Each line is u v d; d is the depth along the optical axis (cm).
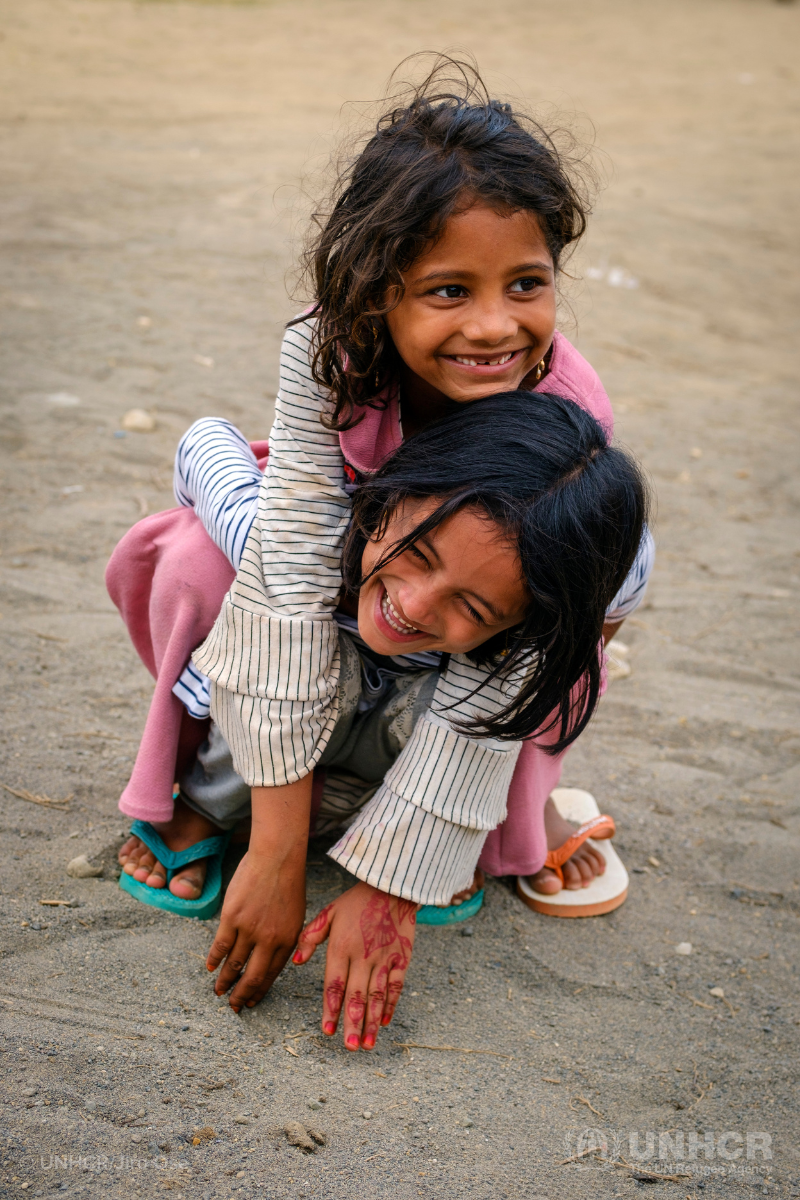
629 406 496
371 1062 169
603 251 705
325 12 1433
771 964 204
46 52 1033
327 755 189
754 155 1005
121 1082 156
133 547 193
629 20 1650
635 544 155
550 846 213
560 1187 151
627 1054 179
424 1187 147
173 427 397
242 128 841
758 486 436
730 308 656
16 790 216
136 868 196
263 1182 143
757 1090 175
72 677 258
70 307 489
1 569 300
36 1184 137
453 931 202
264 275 556
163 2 1372
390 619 158
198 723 196
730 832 240
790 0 1944
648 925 211
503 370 154
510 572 145
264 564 169
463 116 152
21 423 384
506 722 166
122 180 684
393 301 150
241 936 169
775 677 309
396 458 155
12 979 172
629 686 298
